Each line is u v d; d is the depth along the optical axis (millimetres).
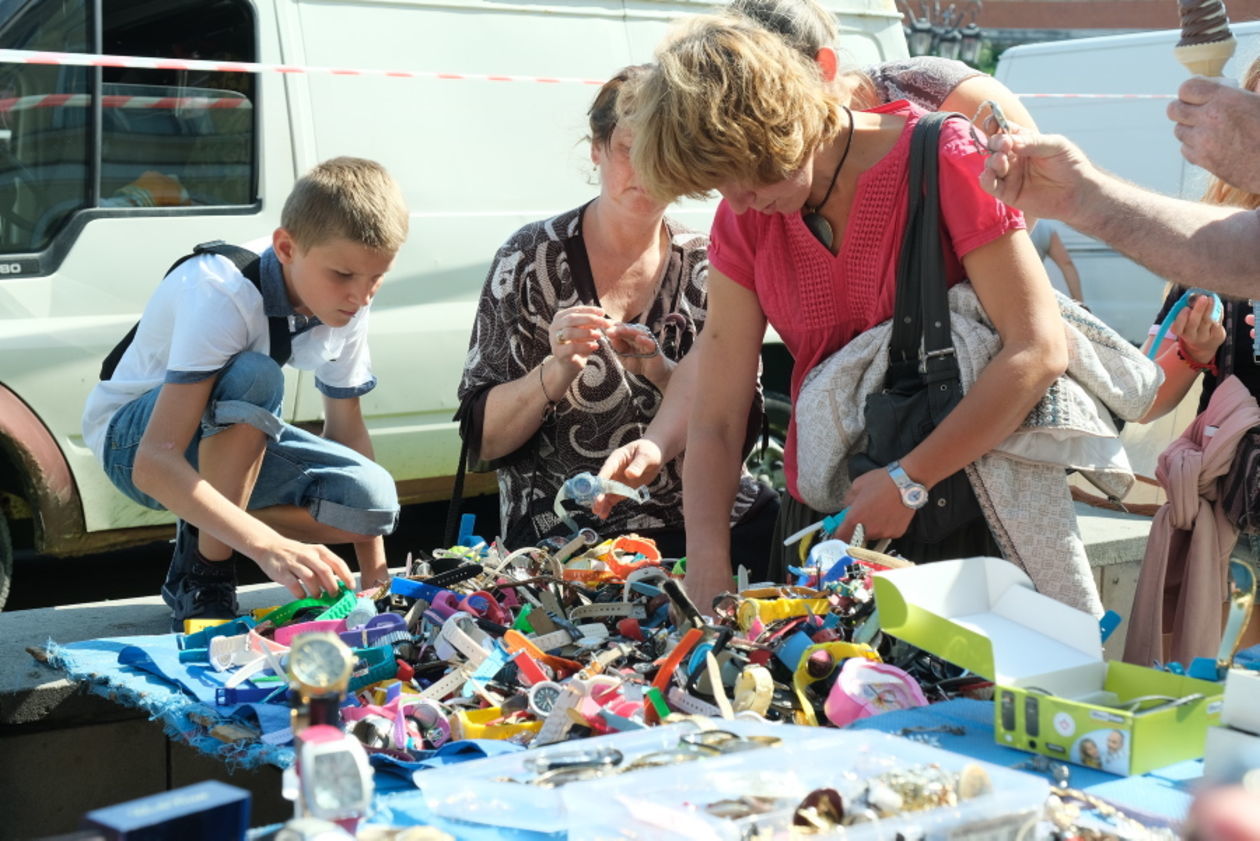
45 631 2939
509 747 1778
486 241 5020
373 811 1512
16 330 4316
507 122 5105
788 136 2125
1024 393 2318
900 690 1872
